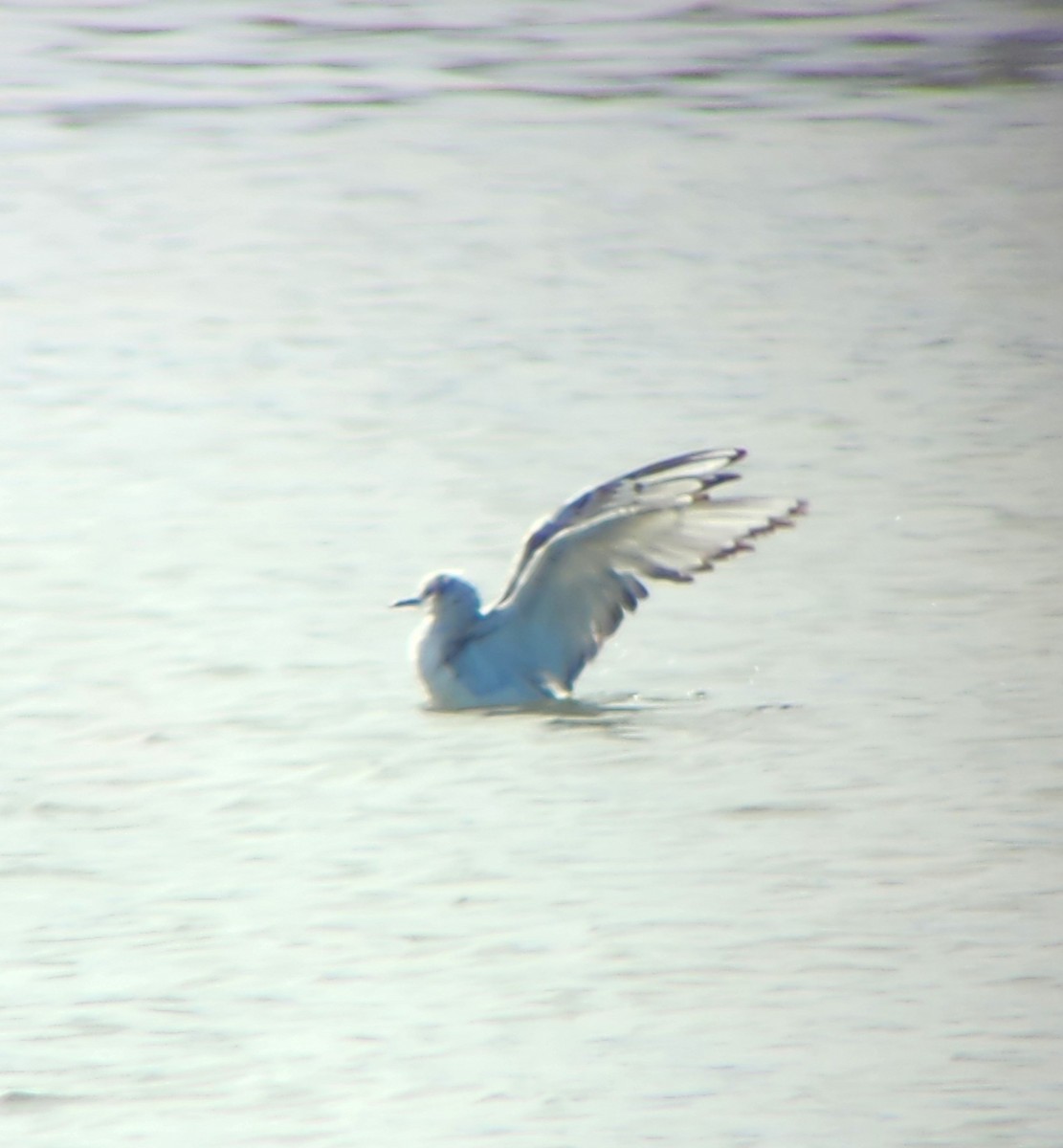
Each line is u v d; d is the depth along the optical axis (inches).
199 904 458.9
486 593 702.5
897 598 708.7
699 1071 385.1
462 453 910.4
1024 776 539.5
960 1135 362.3
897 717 589.3
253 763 550.9
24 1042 396.5
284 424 959.0
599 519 584.7
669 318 1192.8
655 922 448.1
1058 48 2054.6
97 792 528.4
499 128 1755.7
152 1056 391.9
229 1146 359.6
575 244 1386.6
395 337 1145.4
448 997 414.9
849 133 1753.2
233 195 1526.8
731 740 568.7
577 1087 379.2
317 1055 390.9
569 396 1017.5
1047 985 417.1
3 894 464.4
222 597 703.1
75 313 1193.4
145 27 2105.1
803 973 423.8
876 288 1272.1
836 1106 371.9
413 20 2150.6
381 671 631.8
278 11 2182.6
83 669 629.3
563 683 607.5
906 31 2123.5
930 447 921.5
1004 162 1657.2
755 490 851.4
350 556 754.8
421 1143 361.4
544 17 2172.7
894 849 489.4
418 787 533.0
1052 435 942.4
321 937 441.1
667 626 681.0
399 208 1492.4
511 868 478.9
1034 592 713.6
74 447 914.7
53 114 1771.7
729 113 1814.7
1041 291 1268.5
